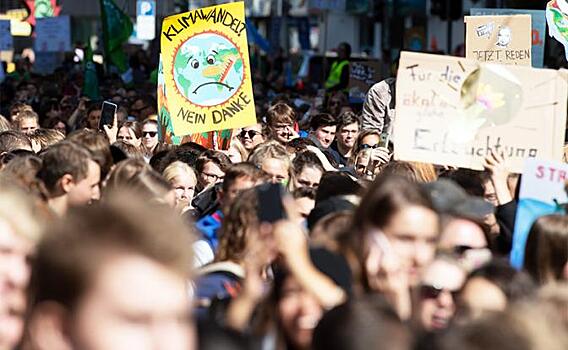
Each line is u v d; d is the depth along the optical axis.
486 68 15.88
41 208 13.27
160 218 6.10
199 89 23.31
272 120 27.95
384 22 67.88
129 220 6.01
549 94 15.92
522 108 15.92
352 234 10.24
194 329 7.61
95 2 68.94
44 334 5.95
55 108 43.94
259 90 50.56
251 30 70.62
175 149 22.89
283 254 9.47
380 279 10.07
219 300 10.23
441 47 88.94
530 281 9.72
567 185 13.74
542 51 26.94
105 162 15.73
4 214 9.30
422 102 15.88
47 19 64.69
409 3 65.62
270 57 70.50
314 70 59.72
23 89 49.84
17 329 9.16
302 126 38.69
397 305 10.02
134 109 37.69
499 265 9.62
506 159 15.95
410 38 65.88
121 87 49.53
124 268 5.90
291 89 56.38
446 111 15.88
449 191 12.41
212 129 23.33
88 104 37.75
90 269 5.86
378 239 10.09
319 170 19.31
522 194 13.84
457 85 15.88
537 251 11.59
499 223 15.30
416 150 15.88
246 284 9.61
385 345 7.50
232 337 8.03
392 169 16.52
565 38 24.05
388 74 50.38
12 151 20.41
